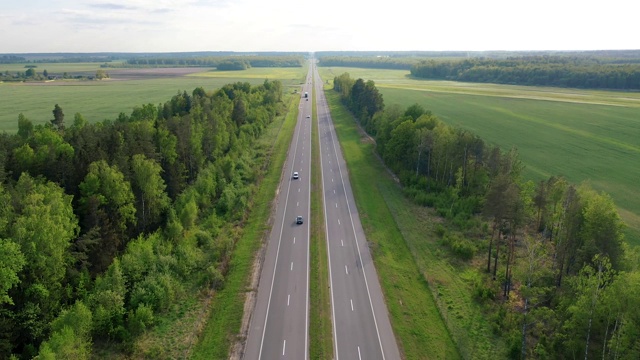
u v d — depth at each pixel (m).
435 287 64.06
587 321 45.97
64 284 57.34
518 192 68.81
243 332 54.88
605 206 58.75
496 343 52.62
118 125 95.12
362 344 52.59
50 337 47.56
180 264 66.06
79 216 67.44
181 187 93.12
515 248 73.69
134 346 51.59
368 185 106.38
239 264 70.50
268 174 114.56
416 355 50.81
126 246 68.62
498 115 185.62
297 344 52.69
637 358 40.75
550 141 144.75
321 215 89.25
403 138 110.31
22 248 51.56
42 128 99.44
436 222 85.81
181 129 99.88
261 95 192.12
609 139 145.88
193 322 56.62
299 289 63.69
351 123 176.62
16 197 59.06
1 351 46.50
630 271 52.91
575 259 60.88
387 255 73.19
